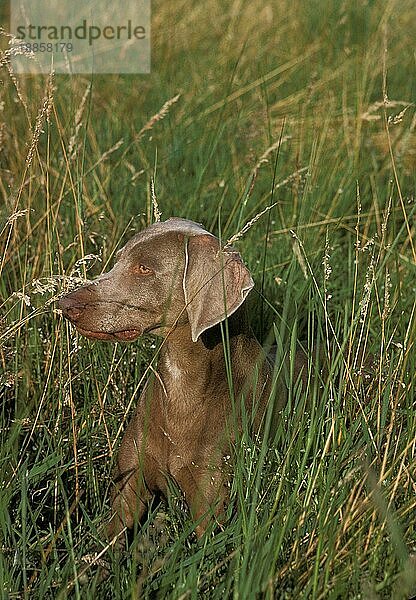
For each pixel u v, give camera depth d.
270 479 5.07
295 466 5.09
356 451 5.05
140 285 5.32
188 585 4.34
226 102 8.93
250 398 5.55
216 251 5.15
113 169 7.95
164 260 5.31
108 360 6.16
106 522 5.25
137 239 5.42
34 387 6.05
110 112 9.59
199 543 4.88
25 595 4.45
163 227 5.46
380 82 10.48
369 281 5.44
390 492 4.89
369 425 5.26
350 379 5.29
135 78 10.66
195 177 8.33
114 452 5.68
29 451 5.68
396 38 11.87
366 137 9.35
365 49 11.17
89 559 4.63
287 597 4.34
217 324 5.35
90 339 5.52
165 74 10.90
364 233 7.32
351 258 7.25
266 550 4.39
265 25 12.04
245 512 4.70
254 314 6.57
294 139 9.09
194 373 5.37
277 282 6.52
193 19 12.13
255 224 7.56
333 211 8.10
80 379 6.07
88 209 7.26
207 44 11.84
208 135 9.09
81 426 5.79
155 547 5.05
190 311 5.15
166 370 5.44
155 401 5.46
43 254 6.69
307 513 4.75
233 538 4.67
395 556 4.48
